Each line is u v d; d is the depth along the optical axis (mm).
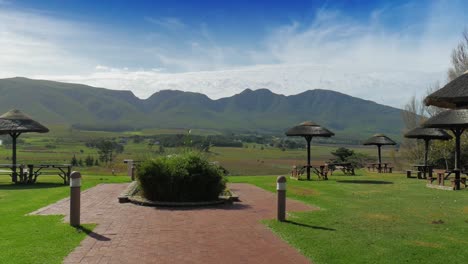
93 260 5918
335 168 24672
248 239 7223
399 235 7609
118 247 6633
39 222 8414
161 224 8484
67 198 12266
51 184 16984
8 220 8656
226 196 12039
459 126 15711
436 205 11383
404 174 24891
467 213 10078
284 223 8562
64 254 6156
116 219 9000
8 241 6828
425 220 9117
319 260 5988
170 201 11273
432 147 30828
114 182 17391
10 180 18938
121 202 11438
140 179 11297
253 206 11008
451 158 30172
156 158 11891
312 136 20516
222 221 8836
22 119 18594
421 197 13156
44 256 6020
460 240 7289
